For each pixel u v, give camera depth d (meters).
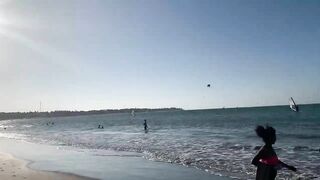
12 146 34.16
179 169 16.39
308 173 14.40
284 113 108.44
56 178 15.13
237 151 22.47
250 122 68.81
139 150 25.36
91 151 26.25
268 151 7.45
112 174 15.78
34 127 109.38
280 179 13.44
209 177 14.17
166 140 33.78
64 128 87.19
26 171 17.14
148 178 14.59
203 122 79.12
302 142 28.41
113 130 63.16
